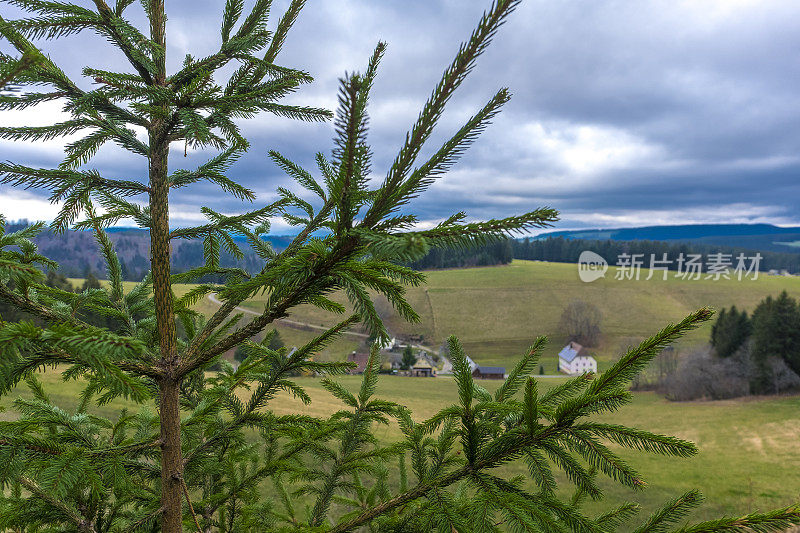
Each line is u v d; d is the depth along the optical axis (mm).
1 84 978
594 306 83500
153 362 1815
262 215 2053
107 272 2109
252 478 2715
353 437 2682
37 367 1318
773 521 1080
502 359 70750
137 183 1767
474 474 1407
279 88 1816
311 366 2127
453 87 946
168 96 1604
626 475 1187
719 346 53312
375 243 999
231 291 1304
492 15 885
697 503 1350
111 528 2328
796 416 37594
